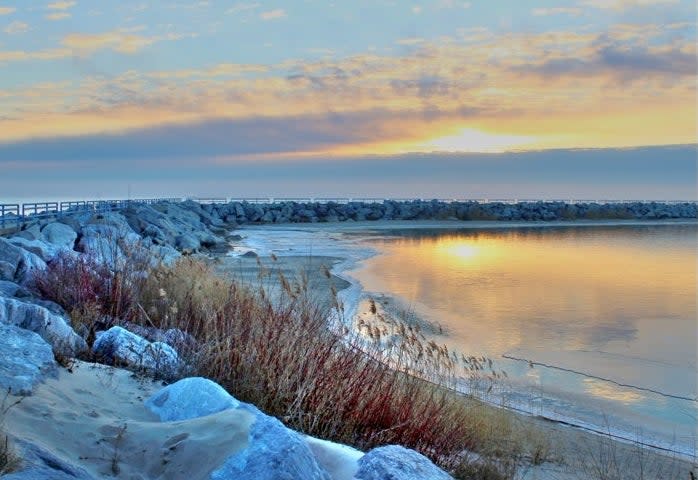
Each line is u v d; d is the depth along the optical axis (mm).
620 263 35625
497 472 6555
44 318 6078
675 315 19844
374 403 6230
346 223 70312
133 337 6441
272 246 41062
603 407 10906
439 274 28609
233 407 4543
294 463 3559
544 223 79188
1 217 23094
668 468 8141
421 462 4133
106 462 3652
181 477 3645
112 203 45469
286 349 6273
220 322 7441
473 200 101375
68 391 4656
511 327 17438
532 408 10539
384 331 8602
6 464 2939
